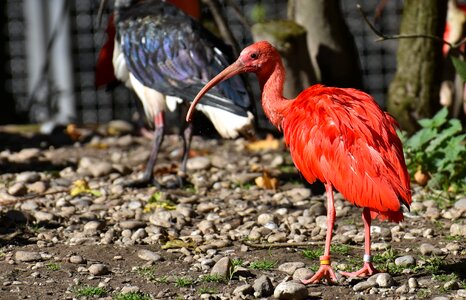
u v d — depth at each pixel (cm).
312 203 1133
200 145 1642
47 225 1045
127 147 1650
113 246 962
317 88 842
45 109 2034
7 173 1390
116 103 2059
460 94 1408
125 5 1317
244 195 1198
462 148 1166
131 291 807
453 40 1441
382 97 2070
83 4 2034
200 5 1541
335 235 976
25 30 2069
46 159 1510
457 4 1480
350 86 1419
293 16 1421
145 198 1178
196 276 852
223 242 956
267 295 794
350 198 775
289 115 840
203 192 1222
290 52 1344
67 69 2025
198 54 1206
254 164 1411
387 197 752
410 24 1359
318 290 808
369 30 2036
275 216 1052
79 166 1429
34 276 858
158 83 1218
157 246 962
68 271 873
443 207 1089
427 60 1359
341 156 780
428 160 1186
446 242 950
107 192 1223
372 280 811
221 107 1145
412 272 850
